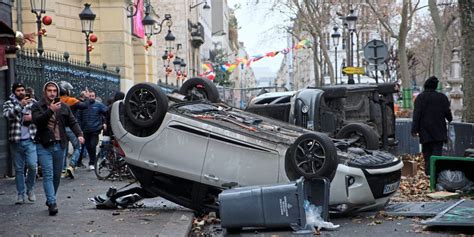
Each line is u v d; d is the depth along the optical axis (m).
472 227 8.89
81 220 10.03
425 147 14.34
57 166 10.55
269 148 9.91
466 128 16.47
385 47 23.75
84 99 17.39
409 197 12.38
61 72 19.05
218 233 9.53
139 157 10.64
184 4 55.56
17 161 11.58
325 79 59.72
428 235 8.79
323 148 9.47
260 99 17.23
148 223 9.80
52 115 10.25
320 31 49.25
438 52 35.91
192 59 61.97
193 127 10.32
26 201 11.88
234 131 10.12
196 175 10.31
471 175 12.44
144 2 36.94
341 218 10.23
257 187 9.32
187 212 10.96
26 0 24.67
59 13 28.36
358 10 55.12
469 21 17.88
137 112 10.55
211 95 12.01
